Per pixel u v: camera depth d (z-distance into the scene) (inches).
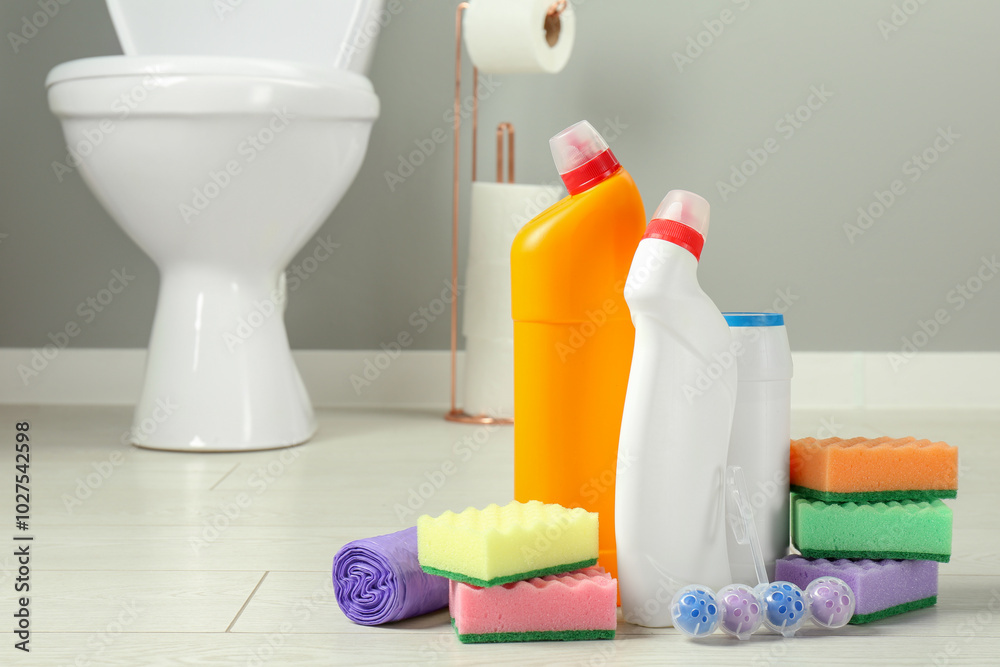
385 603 27.4
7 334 74.1
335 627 27.8
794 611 26.3
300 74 50.9
